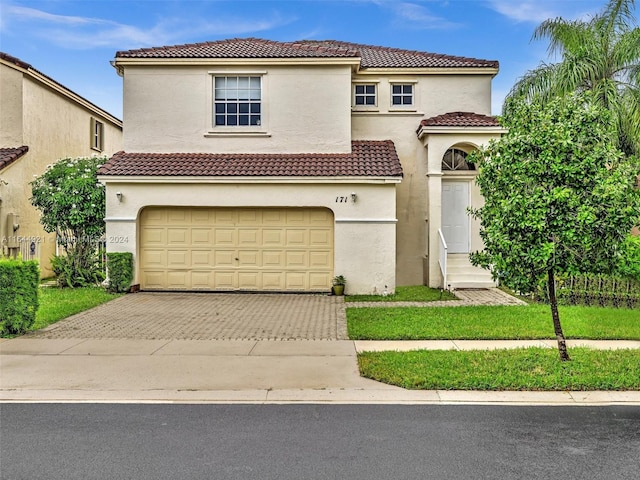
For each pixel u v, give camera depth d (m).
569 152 7.80
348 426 5.92
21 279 10.30
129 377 7.70
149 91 16.86
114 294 15.16
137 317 12.10
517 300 14.05
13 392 7.08
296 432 5.75
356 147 17.25
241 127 16.92
